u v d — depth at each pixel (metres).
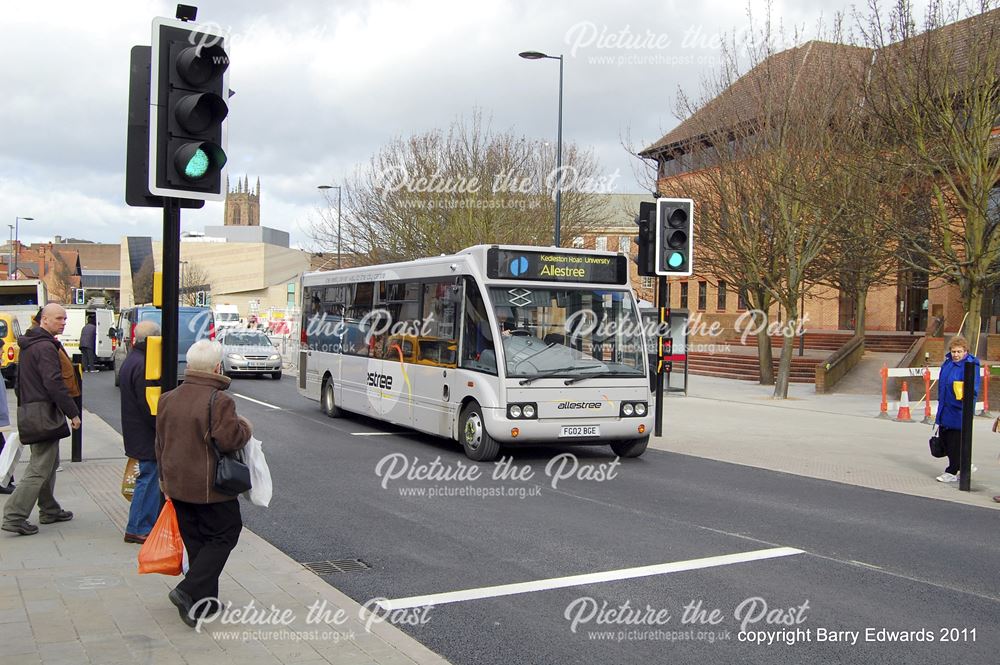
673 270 14.49
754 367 31.70
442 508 8.85
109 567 6.14
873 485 10.82
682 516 8.68
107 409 18.12
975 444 14.68
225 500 5.03
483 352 11.95
